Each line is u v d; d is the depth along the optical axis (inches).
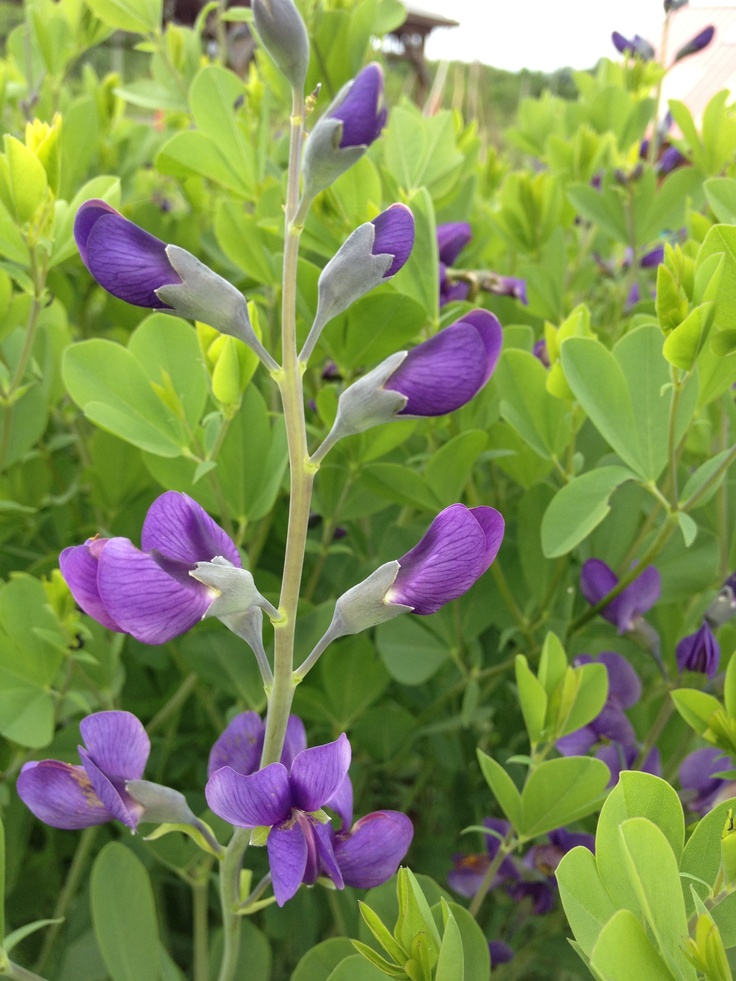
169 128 14.6
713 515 8.7
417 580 4.5
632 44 14.1
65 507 9.9
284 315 4.2
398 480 8.1
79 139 10.6
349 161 4.1
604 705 6.8
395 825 5.1
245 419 7.8
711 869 4.7
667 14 12.3
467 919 5.7
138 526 9.2
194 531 4.6
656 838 3.9
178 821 5.0
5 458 8.6
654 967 3.9
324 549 9.0
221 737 5.4
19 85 13.0
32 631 7.4
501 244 14.0
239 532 7.9
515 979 8.4
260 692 8.1
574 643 8.6
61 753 8.0
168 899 9.5
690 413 7.0
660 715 7.1
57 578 7.0
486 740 9.7
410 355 4.7
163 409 7.6
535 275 10.6
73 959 7.5
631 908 4.4
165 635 4.2
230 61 15.0
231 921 5.5
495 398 8.7
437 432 9.4
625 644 8.7
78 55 13.2
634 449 7.1
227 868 5.2
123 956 6.1
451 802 9.4
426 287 8.3
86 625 7.9
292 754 5.3
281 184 9.3
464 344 4.7
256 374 10.5
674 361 6.2
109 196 8.0
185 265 4.2
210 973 6.9
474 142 13.8
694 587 8.2
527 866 7.3
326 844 4.5
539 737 6.5
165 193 16.0
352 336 8.1
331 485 8.8
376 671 8.3
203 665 8.0
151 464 7.7
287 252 4.2
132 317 11.0
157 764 9.2
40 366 9.2
